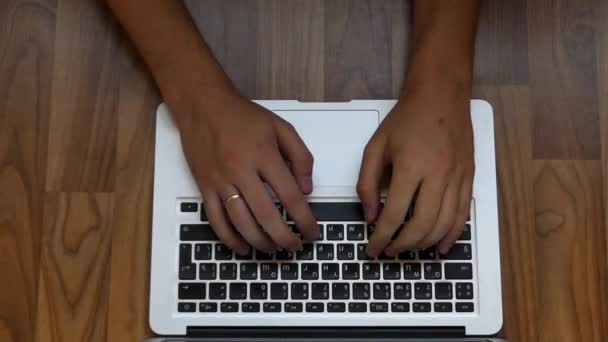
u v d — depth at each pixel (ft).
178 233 1.93
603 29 2.09
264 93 2.08
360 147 1.98
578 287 1.98
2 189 2.03
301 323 1.89
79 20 2.10
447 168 1.78
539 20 2.09
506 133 2.05
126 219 2.03
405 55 2.09
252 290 1.90
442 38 1.89
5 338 1.97
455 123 1.84
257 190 1.79
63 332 1.98
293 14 2.11
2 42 2.09
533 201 2.02
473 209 1.94
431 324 1.88
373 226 1.92
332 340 1.77
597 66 2.08
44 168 2.04
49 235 2.02
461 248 1.92
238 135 1.83
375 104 2.00
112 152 2.05
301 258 1.91
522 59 2.08
